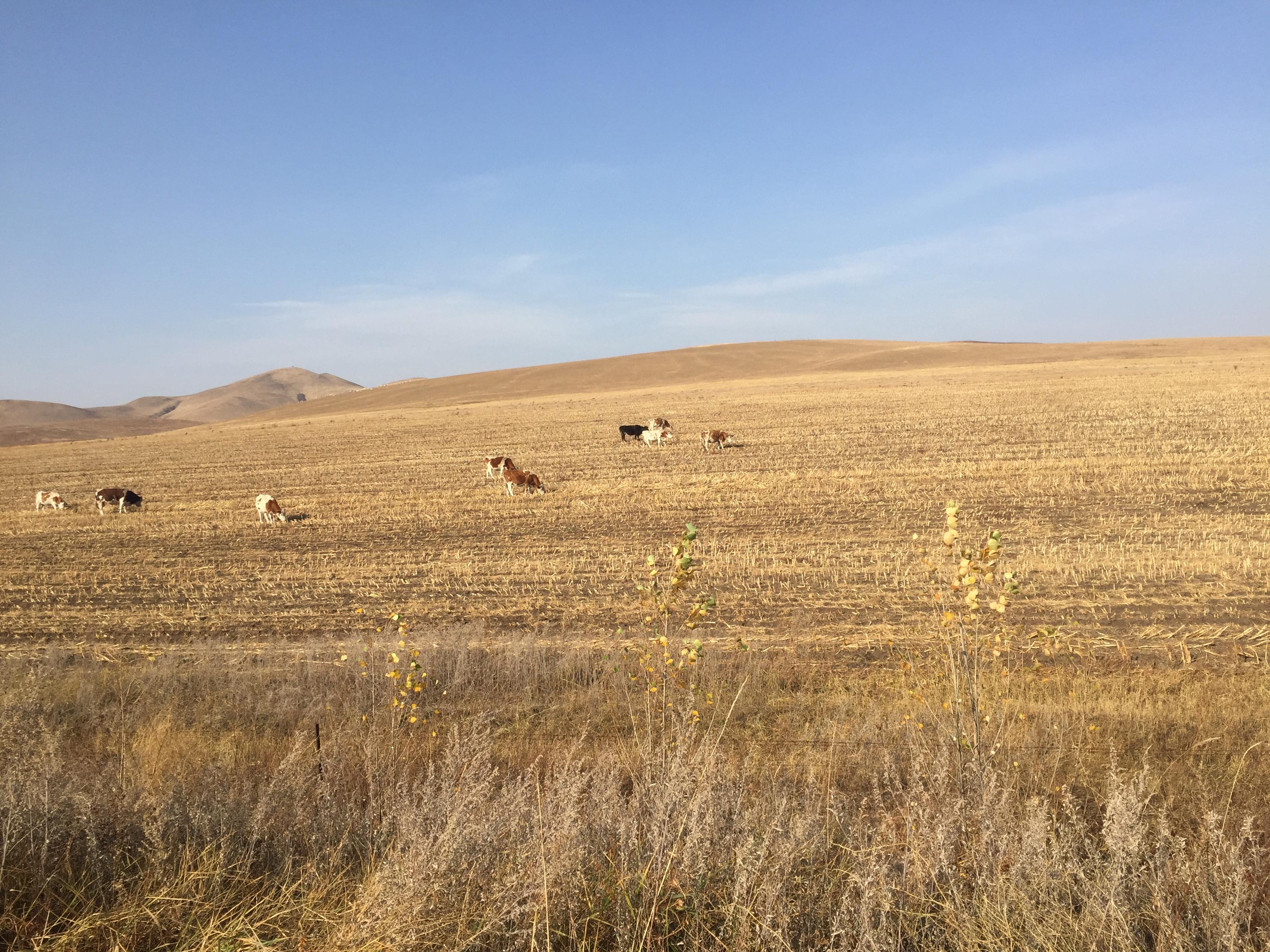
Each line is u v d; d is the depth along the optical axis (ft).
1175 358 292.61
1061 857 14.28
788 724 27.07
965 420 152.05
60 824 15.33
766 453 125.70
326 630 49.80
